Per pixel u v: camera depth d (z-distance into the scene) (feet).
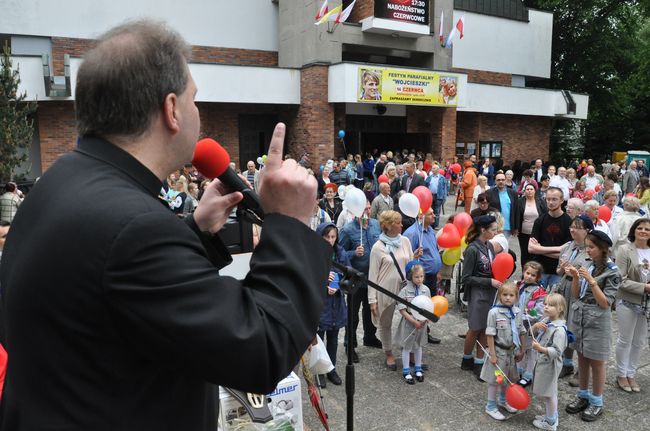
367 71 57.72
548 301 13.76
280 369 2.83
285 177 3.16
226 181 3.97
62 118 48.55
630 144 104.37
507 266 16.44
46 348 2.71
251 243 8.72
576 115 80.84
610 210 26.55
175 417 2.92
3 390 3.03
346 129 64.69
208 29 62.44
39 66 46.19
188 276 2.69
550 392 13.58
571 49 98.78
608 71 100.01
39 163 48.70
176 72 3.06
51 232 2.71
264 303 2.87
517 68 82.48
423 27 62.49
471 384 16.49
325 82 58.59
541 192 37.65
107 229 2.63
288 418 9.90
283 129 3.26
